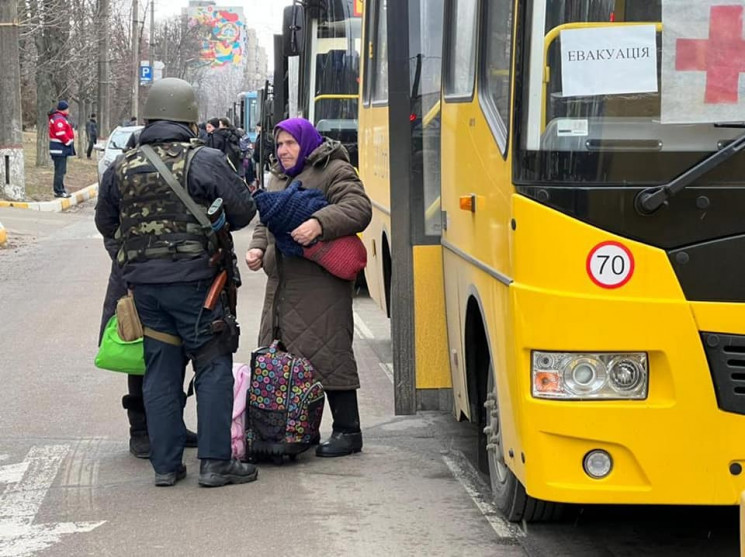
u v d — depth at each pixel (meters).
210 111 111.88
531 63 4.43
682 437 4.33
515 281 4.47
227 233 6.14
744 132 4.30
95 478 6.48
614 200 4.30
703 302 4.29
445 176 6.45
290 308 6.75
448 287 6.40
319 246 6.55
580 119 4.35
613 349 4.32
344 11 14.04
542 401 4.41
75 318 12.15
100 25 44.25
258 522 5.68
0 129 26.77
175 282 6.01
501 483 5.59
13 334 11.26
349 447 6.90
